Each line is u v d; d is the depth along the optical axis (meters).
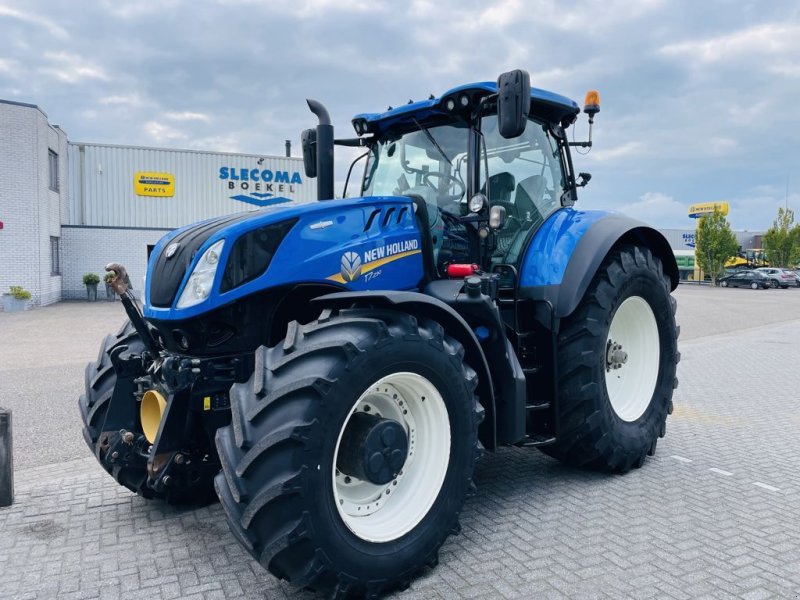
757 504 3.71
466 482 3.01
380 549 2.66
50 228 21.86
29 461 4.80
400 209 3.54
